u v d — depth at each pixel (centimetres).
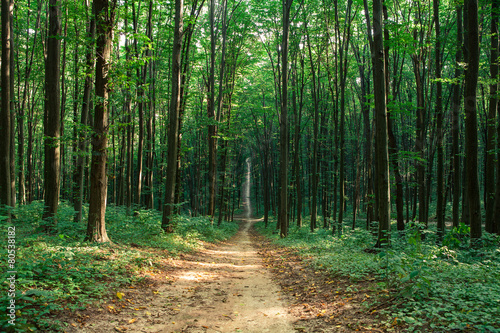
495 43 1147
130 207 1783
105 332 396
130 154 2019
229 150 3406
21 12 1714
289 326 448
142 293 579
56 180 1041
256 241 2202
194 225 1745
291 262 989
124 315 463
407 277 462
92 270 606
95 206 881
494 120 1107
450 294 453
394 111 1274
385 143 975
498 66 1122
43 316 389
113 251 813
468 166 879
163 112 2478
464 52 1120
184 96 1859
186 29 1442
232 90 2666
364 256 867
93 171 882
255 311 524
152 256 882
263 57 2873
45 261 550
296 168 2400
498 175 967
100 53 854
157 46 1912
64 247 697
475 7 845
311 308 517
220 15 2520
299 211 2388
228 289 677
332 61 2189
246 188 8200
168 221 1420
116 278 601
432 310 390
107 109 889
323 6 1923
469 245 878
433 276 552
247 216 5806
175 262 912
